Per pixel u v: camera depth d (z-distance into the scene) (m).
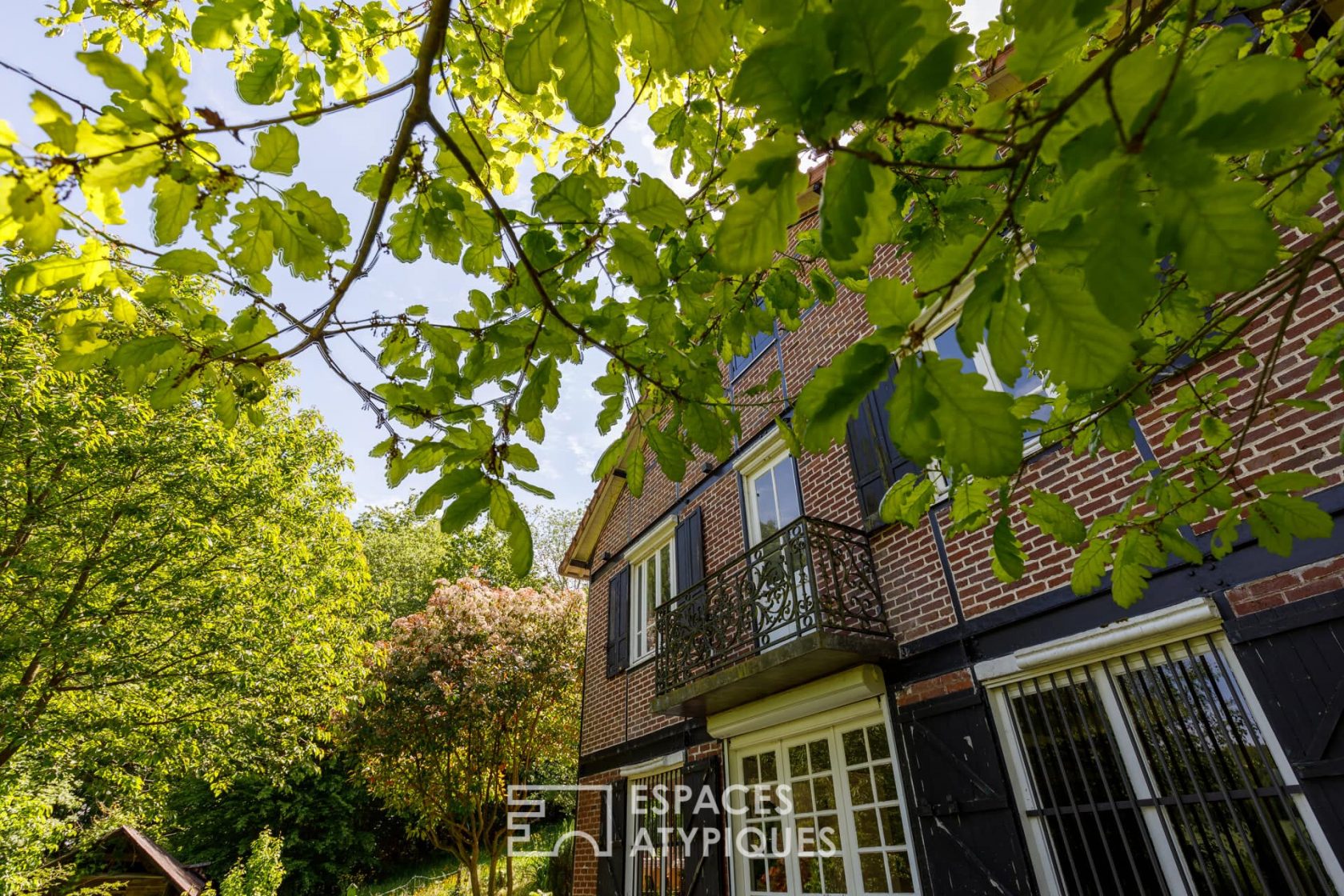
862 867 5.01
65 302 1.44
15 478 7.05
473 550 27.47
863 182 0.74
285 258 1.39
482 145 1.85
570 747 13.66
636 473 1.84
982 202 1.68
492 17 2.58
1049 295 0.76
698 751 6.98
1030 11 0.68
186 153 1.09
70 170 0.98
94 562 7.54
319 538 11.22
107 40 3.19
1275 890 3.11
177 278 1.49
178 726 8.34
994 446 0.82
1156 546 2.04
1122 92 0.65
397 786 12.30
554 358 1.70
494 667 12.30
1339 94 1.32
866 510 5.89
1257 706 3.35
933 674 4.82
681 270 2.23
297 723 10.23
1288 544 1.89
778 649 5.16
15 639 6.84
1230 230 0.63
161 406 1.61
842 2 0.63
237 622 8.67
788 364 7.61
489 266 1.85
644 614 9.38
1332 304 3.50
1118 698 3.84
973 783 4.30
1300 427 3.47
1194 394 2.05
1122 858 3.60
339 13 2.44
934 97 0.69
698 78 2.51
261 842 13.79
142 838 12.16
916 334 0.85
